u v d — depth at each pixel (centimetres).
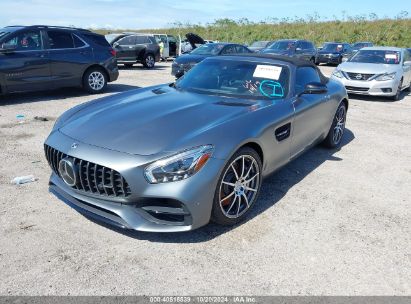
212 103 374
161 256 287
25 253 284
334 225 343
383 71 1014
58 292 245
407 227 346
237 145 309
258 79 421
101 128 320
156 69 1755
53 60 875
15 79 822
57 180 332
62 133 329
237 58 465
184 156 281
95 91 978
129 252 290
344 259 292
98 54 961
